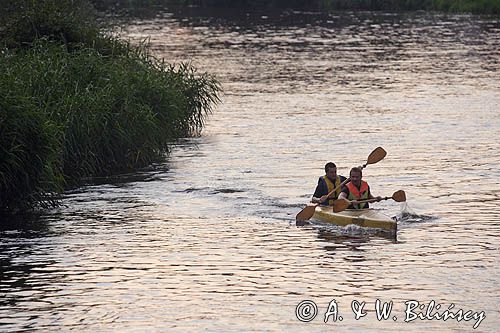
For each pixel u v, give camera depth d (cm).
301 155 6369
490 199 5050
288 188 5325
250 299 3431
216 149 6562
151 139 5994
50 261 3891
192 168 5888
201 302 3400
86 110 5619
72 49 7331
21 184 4697
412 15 19988
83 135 5547
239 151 6500
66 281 3634
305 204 4934
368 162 4797
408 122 7812
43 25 7444
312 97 9281
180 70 7169
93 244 4153
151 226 4475
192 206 4897
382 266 3816
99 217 4650
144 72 6444
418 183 5466
